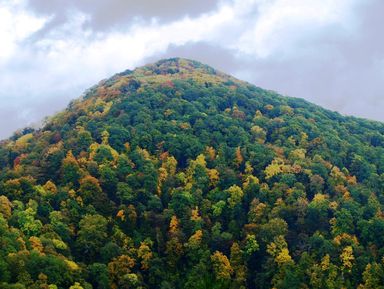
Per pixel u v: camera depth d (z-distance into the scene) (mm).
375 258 148375
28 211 151125
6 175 174250
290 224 165625
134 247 159375
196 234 161875
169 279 156000
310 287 144500
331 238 157750
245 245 160625
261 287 153125
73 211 161250
